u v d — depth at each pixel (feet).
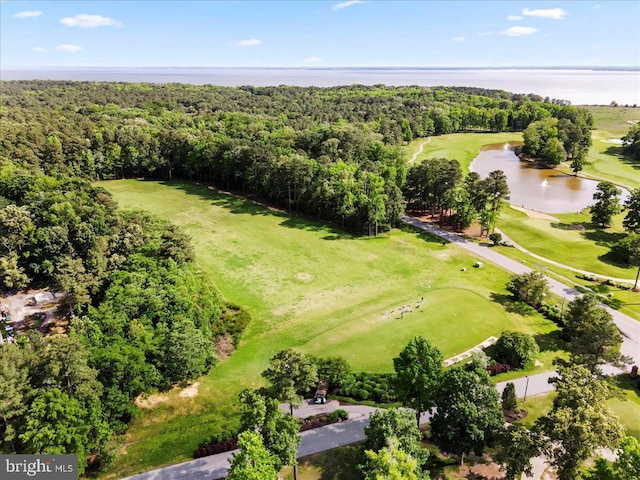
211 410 169.17
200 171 472.03
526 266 285.43
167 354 175.01
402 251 309.63
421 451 126.62
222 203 409.28
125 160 476.54
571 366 146.82
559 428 112.78
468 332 213.25
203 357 181.98
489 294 250.37
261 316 231.71
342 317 229.86
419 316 228.02
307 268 284.82
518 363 189.67
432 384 138.31
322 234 339.98
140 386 157.38
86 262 232.32
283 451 123.24
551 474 136.05
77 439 130.41
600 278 266.57
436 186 359.66
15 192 295.48
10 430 126.62
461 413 129.90
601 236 330.95
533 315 229.66
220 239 328.49
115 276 219.20
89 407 139.74
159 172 488.02
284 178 382.01
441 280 267.59
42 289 249.14
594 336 166.91
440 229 349.61
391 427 125.90
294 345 207.62
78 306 209.15
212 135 492.54
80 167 455.63
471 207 337.11
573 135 582.35
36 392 130.62
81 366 138.31
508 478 122.21
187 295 205.87
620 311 231.91
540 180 495.82
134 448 151.84
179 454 148.97
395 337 211.20
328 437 153.17
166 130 499.10
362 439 152.05
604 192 349.41
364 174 357.82
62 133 460.55
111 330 176.35
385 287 260.21
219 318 222.48
